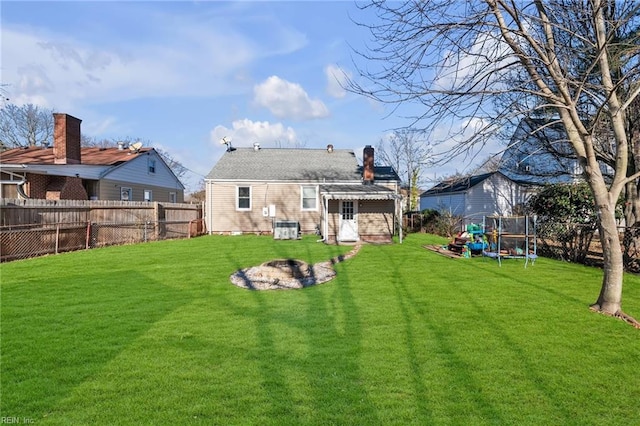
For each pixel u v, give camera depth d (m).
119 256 12.70
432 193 30.27
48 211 13.18
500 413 3.38
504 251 13.27
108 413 3.36
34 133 37.28
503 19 6.12
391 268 10.85
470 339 5.19
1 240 11.33
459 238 14.32
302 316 6.30
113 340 5.13
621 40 7.91
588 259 11.65
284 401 3.57
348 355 4.66
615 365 4.38
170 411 3.39
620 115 6.25
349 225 18.89
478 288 8.27
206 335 5.36
